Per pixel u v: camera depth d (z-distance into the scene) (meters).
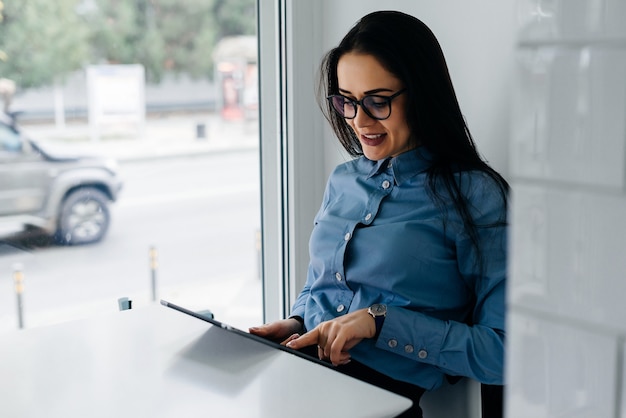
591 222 0.59
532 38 0.60
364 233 1.51
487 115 1.67
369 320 1.36
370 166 1.62
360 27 1.47
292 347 1.32
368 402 1.04
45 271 2.31
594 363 0.60
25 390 1.10
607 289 0.58
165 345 1.27
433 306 1.46
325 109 2.00
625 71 0.55
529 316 0.64
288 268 2.15
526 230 0.63
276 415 1.01
